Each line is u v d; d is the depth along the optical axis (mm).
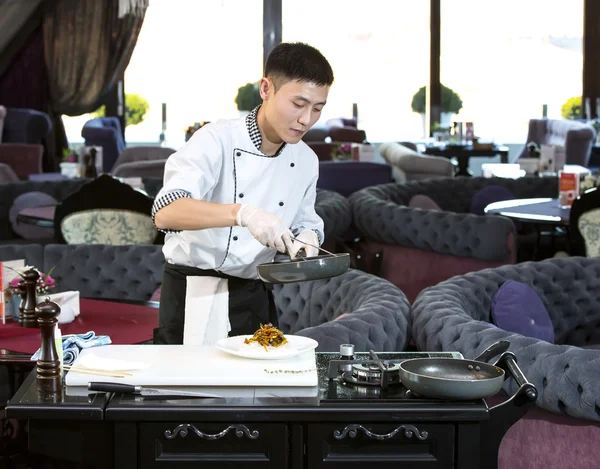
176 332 2408
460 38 13203
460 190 7184
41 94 11719
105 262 4051
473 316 3152
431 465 1621
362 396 1652
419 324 2736
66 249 4074
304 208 2424
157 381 1683
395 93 13367
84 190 4984
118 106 12617
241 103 12867
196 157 2145
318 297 3455
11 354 2529
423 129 13414
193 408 1579
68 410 1581
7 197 7094
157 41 12719
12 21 11016
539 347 2291
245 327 2404
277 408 1583
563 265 3645
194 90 12844
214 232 2271
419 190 6934
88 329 2871
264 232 1874
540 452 2307
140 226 5031
